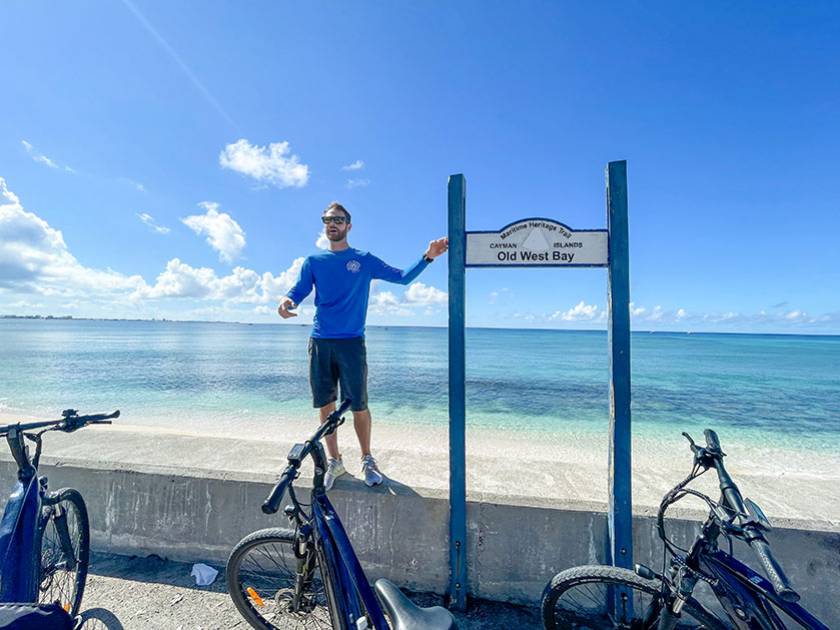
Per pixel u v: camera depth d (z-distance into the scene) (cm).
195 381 1777
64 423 233
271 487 302
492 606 270
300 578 217
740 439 931
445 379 1900
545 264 260
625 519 248
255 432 947
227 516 305
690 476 189
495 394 1514
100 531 321
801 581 239
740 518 159
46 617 143
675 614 192
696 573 184
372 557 289
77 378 1859
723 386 1788
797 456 813
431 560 281
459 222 269
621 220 251
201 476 312
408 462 359
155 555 313
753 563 247
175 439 406
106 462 333
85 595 273
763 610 169
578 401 1377
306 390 1548
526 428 1015
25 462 226
